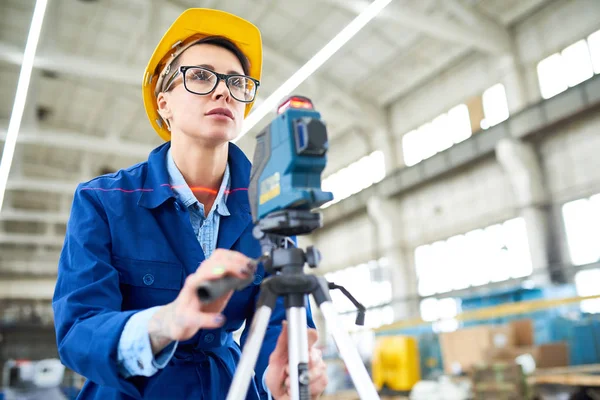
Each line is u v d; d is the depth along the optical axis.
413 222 12.66
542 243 9.70
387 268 13.17
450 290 11.46
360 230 14.21
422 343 7.27
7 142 7.29
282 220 0.81
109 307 0.92
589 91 9.02
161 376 1.00
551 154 9.98
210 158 1.15
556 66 10.06
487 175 11.08
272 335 1.22
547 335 6.02
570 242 9.52
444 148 11.88
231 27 1.22
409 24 9.53
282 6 10.50
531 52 10.43
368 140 13.92
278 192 0.83
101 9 10.60
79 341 0.82
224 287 0.64
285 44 11.55
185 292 0.68
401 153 12.98
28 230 19.64
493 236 10.86
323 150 0.82
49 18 8.44
